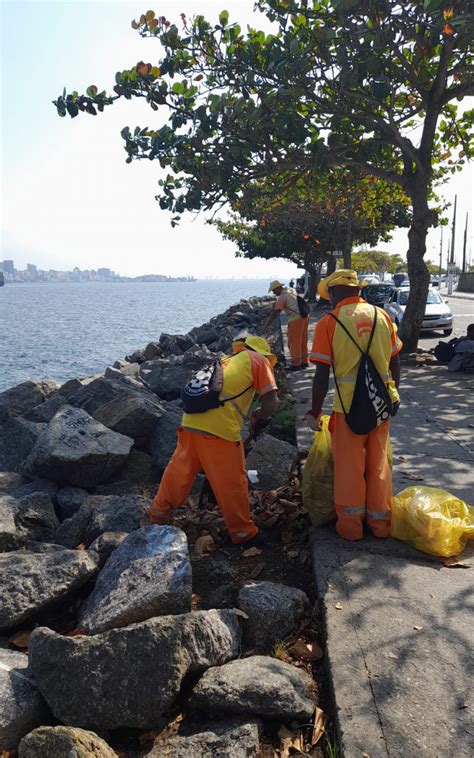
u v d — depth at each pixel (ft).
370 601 12.79
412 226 47.57
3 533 16.31
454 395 33.99
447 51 41.06
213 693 10.05
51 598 12.94
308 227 139.64
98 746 9.00
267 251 162.81
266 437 21.89
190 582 12.41
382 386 14.69
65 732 8.95
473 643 11.29
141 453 24.17
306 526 17.12
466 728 9.34
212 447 15.23
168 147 45.09
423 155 45.85
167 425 25.32
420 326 48.39
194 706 10.22
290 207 110.22
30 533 18.11
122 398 26.00
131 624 11.48
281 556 15.90
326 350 15.06
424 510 14.84
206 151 45.88
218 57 43.78
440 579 13.62
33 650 10.25
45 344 141.18
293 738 9.90
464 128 54.29
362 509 15.34
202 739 9.57
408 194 47.78
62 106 44.09
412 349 48.37
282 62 40.11
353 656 11.06
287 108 41.11
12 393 38.83
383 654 11.09
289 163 46.50
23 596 12.78
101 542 14.97
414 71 44.01
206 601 13.89
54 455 21.17
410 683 10.33
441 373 41.09
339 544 15.30
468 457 22.49
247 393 15.43
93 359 111.86
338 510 15.40
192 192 47.29
